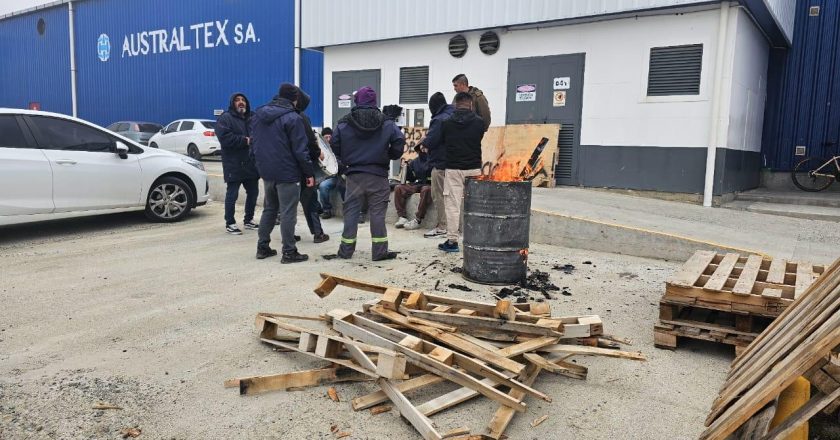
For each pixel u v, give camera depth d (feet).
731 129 30.12
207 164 59.93
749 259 15.28
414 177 28.12
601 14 31.17
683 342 13.28
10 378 11.06
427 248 22.88
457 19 36.45
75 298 16.14
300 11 56.90
